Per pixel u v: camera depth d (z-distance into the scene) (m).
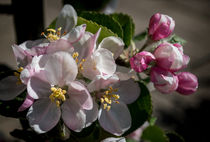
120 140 0.23
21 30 0.28
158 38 0.24
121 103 0.23
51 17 0.82
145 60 0.23
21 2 0.27
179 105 0.76
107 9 0.31
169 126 0.69
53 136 0.24
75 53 0.22
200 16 1.21
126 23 0.26
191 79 0.25
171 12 1.19
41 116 0.21
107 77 0.21
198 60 0.93
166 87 0.23
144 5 1.20
